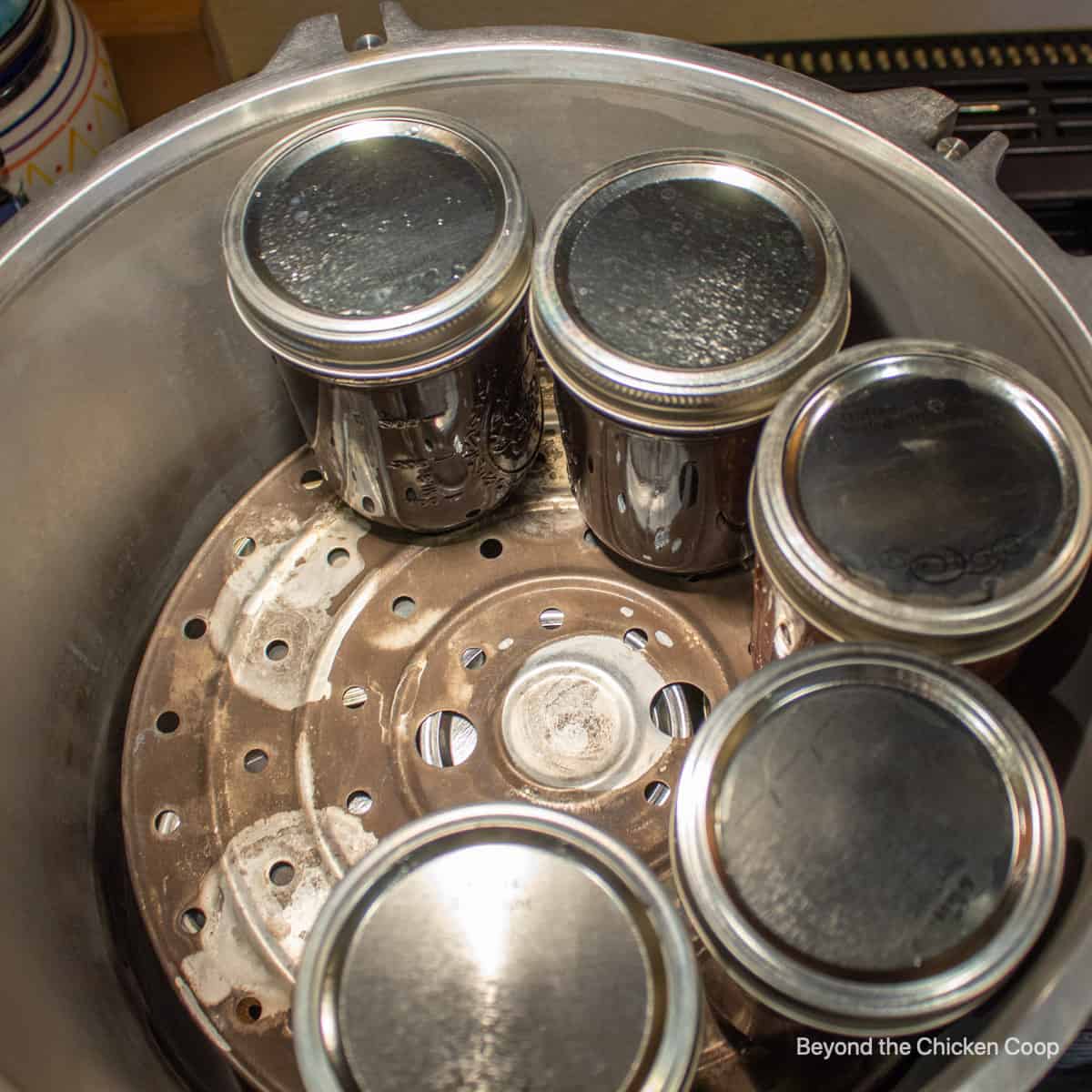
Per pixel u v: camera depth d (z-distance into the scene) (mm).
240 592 623
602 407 473
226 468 646
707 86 549
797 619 439
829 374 451
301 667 599
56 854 521
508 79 563
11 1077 370
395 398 507
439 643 600
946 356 451
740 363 457
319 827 555
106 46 833
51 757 539
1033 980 372
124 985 513
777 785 392
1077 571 408
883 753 394
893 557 415
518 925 380
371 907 385
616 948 375
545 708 571
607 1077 357
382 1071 360
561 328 472
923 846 379
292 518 645
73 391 549
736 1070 473
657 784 552
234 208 521
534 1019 365
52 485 547
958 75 774
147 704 592
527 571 619
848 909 371
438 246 500
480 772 562
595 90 563
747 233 499
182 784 570
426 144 538
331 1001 371
